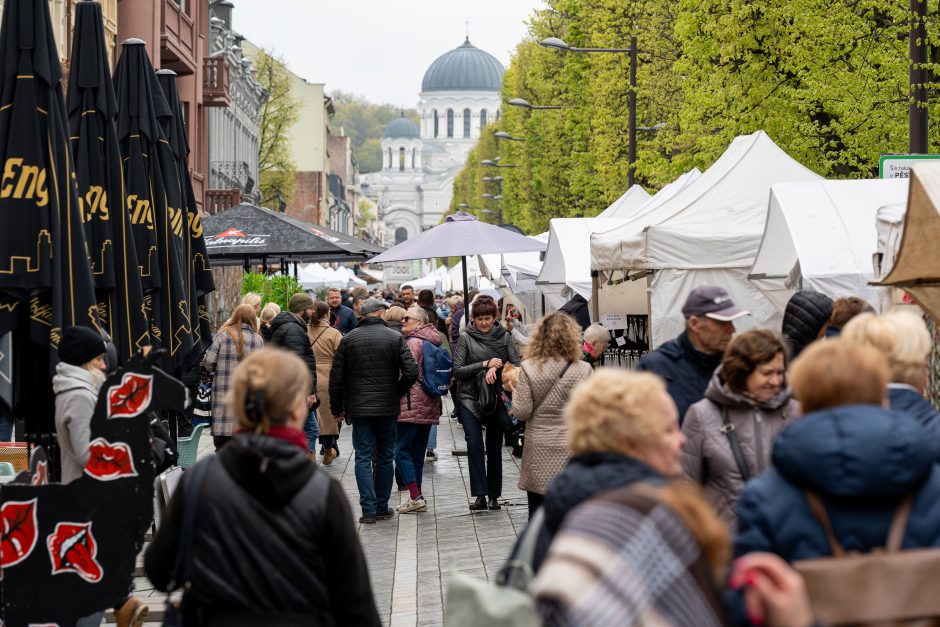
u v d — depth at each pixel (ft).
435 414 50.21
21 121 30.01
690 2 84.28
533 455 34.81
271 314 60.54
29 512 22.91
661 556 10.66
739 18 80.53
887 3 73.46
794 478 13.65
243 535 15.06
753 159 56.29
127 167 38.96
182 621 15.38
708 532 10.96
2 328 29.76
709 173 57.31
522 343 79.51
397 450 49.49
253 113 248.32
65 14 88.69
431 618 31.81
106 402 23.16
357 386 46.32
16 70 30.12
